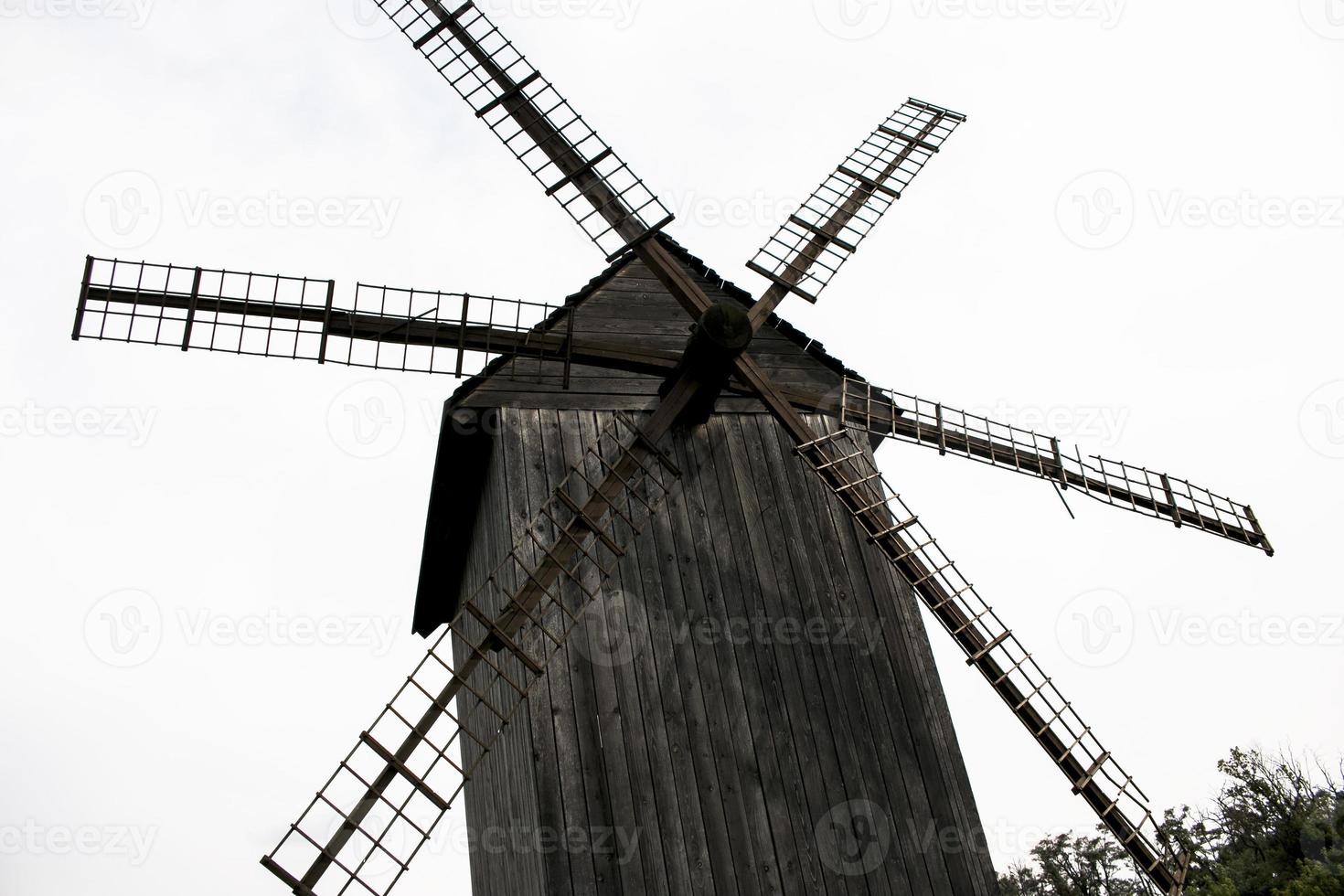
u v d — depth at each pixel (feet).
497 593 42.47
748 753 38.83
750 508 44.09
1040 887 116.37
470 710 53.62
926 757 40.45
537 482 42.60
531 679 38.37
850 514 43.24
